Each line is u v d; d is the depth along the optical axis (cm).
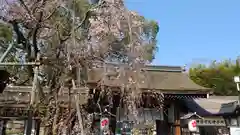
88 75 1281
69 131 1066
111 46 1163
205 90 1712
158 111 1719
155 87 1706
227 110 2153
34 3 1052
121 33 1167
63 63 1019
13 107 1412
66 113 1064
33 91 912
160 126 1758
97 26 1153
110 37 1156
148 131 1684
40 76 1198
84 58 1070
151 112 1712
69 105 1059
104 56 1154
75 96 945
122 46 1177
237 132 1578
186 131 1762
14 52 1309
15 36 1207
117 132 1627
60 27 1077
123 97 1344
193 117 1739
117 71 1200
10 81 1397
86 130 1200
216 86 3659
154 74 1991
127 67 1198
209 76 3706
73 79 983
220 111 2167
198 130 1802
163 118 1734
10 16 1123
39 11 1042
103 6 1153
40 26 1048
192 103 2072
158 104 1700
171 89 1684
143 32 1268
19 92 1530
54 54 1063
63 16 1127
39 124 1256
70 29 1104
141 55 1206
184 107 1922
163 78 1933
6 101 1460
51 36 1111
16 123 1778
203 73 3719
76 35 1085
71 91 1073
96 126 1571
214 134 1912
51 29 1116
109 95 1442
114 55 1194
